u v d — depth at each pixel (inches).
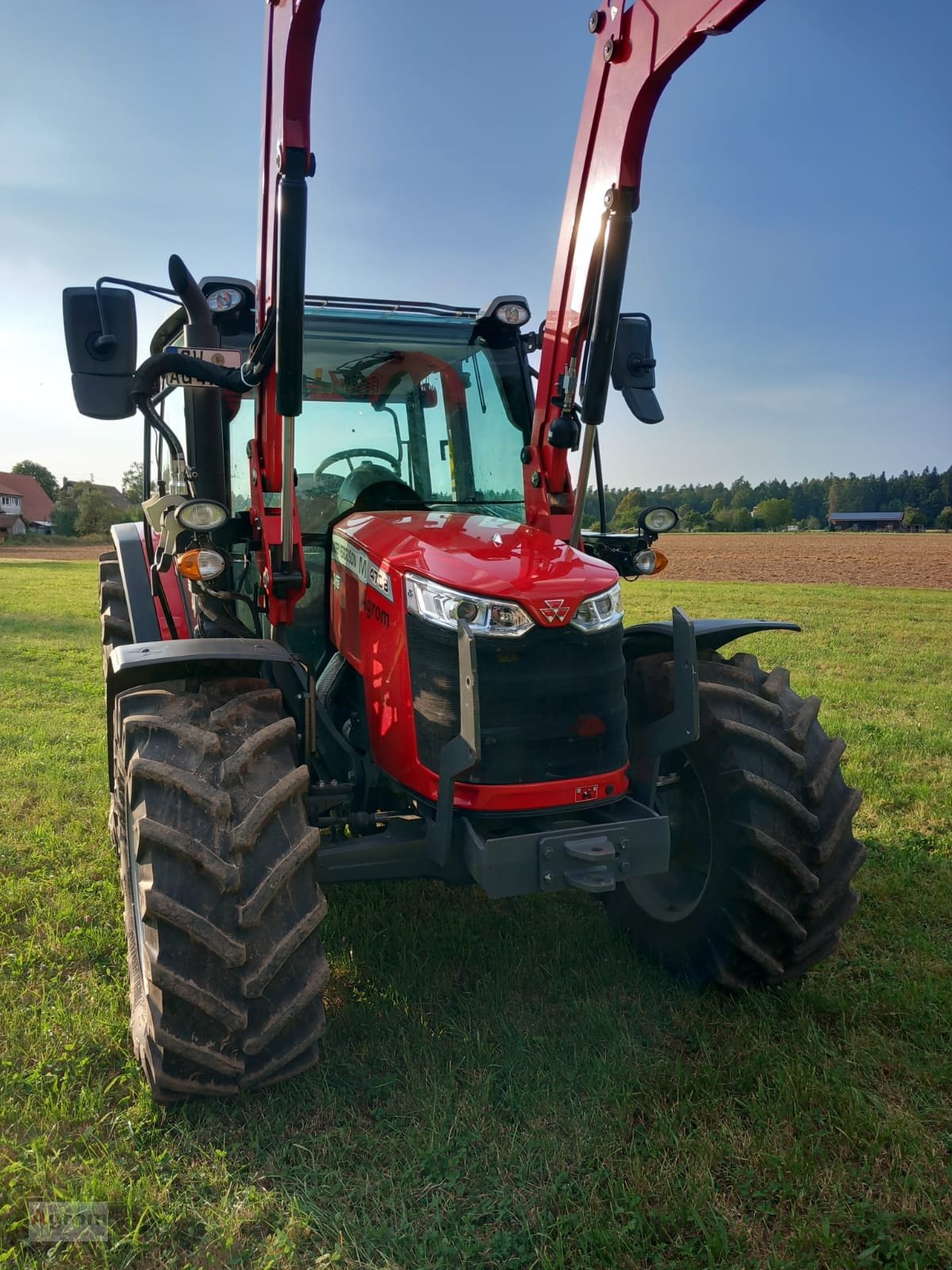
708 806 117.3
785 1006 115.5
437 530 115.4
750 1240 80.0
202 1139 92.0
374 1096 98.7
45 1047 105.1
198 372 113.0
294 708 116.0
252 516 119.4
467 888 151.5
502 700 99.9
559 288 127.9
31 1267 76.8
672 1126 93.7
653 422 136.6
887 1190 85.4
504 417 148.1
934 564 1295.5
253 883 90.4
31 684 325.1
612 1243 78.1
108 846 165.6
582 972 125.0
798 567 1238.9
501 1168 88.1
